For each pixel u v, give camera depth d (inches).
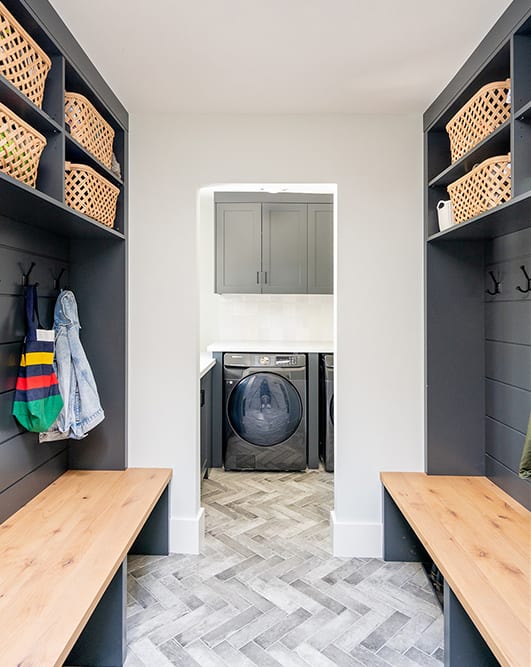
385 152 90.8
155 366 92.4
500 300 82.4
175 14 60.4
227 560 89.1
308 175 91.0
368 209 91.1
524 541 62.6
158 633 68.7
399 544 89.4
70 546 60.1
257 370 139.4
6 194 54.1
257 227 146.6
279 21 61.9
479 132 67.5
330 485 129.3
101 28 63.4
